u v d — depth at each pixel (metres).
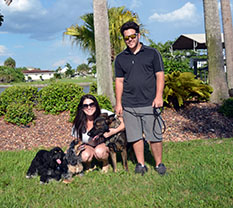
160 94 4.00
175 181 3.82
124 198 3.34
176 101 9.14
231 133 7.44
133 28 3.92
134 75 4.04
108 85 9.01
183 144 6.29
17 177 4.27
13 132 7.92
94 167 4.56
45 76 117.50
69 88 9.34
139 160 4.32
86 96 4.25
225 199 3.12
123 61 4.09
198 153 5.26
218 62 9.48
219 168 4.21
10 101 9.55
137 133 4.17
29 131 8.02
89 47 15.30
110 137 4.18
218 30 9.52
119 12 14.83
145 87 4.05
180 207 3.02
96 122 4.07
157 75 4.01
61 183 3.98
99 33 8.90
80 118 4.35
